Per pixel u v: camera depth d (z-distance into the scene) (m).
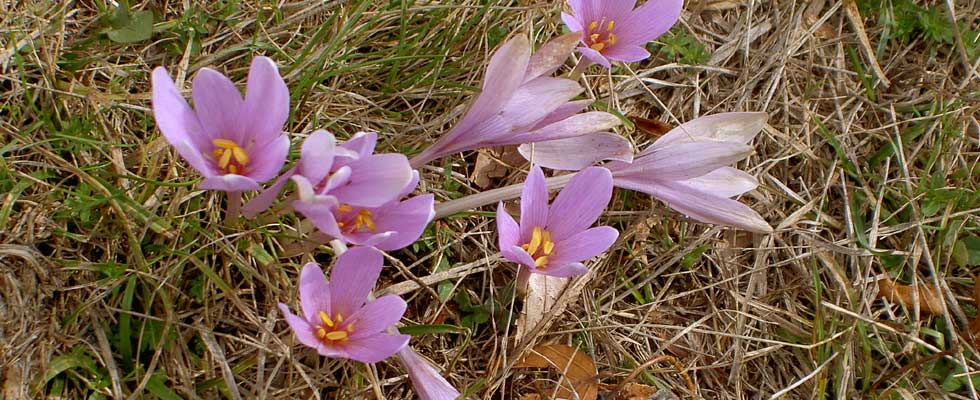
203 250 0.46
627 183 0.50
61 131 0.47
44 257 0.45
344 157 0.41
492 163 0.52
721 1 0.59
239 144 0.41
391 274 0.49
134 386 0.45
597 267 0.51
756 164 0.56
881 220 0.55
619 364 0.50
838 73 0.59
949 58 0.59
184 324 0.45
